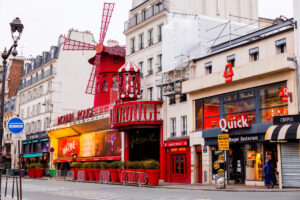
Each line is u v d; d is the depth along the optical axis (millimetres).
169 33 27000
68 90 45969
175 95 26844
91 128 36438
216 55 23906
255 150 20969
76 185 23422
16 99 55781
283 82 19516
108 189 19219
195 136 24594
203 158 23859
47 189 19953
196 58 25188
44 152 45594
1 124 12773
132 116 27984
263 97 20516
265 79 20359
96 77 37000
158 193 15961
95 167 27266
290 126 17250
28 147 50688
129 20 32562
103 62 36562
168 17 28016
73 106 46000
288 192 15039
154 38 29516
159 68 28797
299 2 19312
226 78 22078
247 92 21438
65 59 46375
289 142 17438
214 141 23094
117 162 24734
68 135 41406
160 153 27750
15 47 12828
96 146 35656
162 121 27828
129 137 30938
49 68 47250
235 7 31594
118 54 35625
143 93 30344
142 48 30891
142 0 32688
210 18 27422
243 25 28812
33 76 52000
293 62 18984
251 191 16297
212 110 23672
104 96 35875
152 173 21641
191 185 22000
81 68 47125
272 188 17359
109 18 37062
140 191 17484
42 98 47875
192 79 24578
